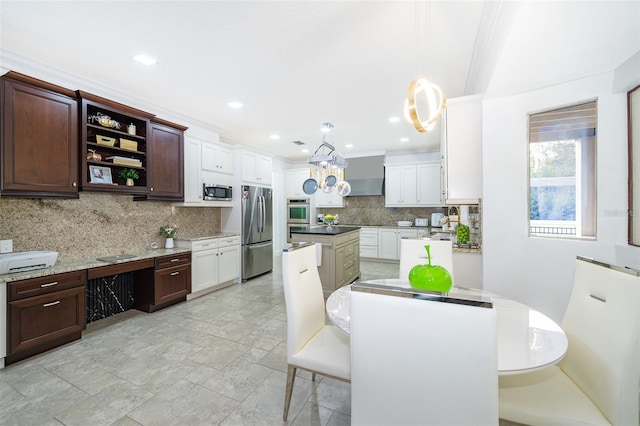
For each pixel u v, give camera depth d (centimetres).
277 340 259
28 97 236
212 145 427
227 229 475
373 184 651
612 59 184
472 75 272
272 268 545
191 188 392
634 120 192
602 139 205
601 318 116
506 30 160
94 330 281
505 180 245
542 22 145
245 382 196
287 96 330
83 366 215
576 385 124
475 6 180
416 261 225
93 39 217
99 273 272
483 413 78
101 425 156
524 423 110
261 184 513
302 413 166
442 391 81
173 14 189
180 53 238
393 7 182
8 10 183
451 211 440
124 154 328
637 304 103
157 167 343
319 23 199
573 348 129
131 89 309
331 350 161
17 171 229
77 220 295
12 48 229
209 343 253
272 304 358
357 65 258
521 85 221
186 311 334
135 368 212
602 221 207
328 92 319
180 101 344
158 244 379
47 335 234
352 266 466
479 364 77
